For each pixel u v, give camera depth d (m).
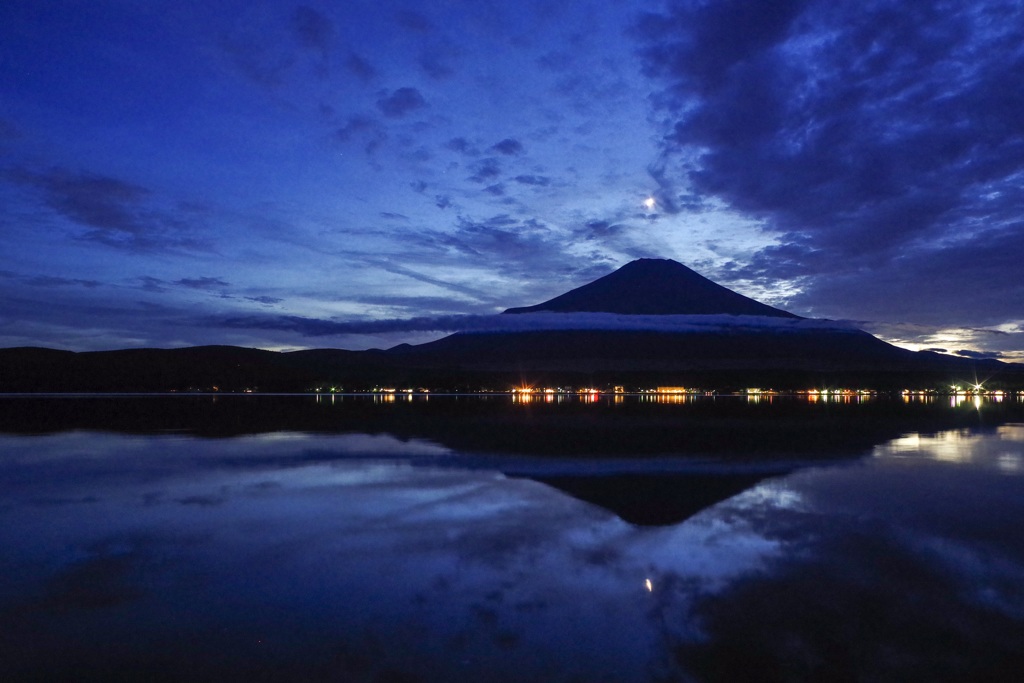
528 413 43.53
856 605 6.55
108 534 9.52
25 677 5.07
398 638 5.78
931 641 5.70
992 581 7.29
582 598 6.78
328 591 7.01
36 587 7.16
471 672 5.14
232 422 33.50
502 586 7.17
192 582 7.32
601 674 5.12
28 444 22.39
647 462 17.42
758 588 7.07
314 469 16.12
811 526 9.91
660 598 6.77
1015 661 5.31
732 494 12.62
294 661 5.33
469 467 16.47
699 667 5.22
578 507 11.38
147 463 17.34
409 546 8.82
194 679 5.04
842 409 51.66
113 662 5.33
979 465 16.73
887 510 11.07
